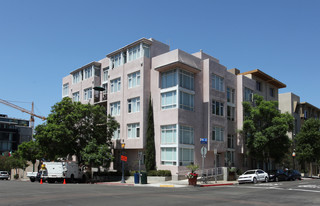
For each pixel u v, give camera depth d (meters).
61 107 34.06
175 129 30.80
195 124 32.53
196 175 25.06
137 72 34.97
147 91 34.12
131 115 34.75
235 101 38.75
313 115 66.12
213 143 32.94
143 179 26.89
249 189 21.53
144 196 16.02
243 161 38.97
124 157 28.72
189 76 32.84
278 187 23.55
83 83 45.47
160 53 36.41
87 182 33.12
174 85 31.55
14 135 94.75
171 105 31.61
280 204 13.40
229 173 32.19
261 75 44.31
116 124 36.00
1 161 67.69
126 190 20.11
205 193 18.27
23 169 59.47
